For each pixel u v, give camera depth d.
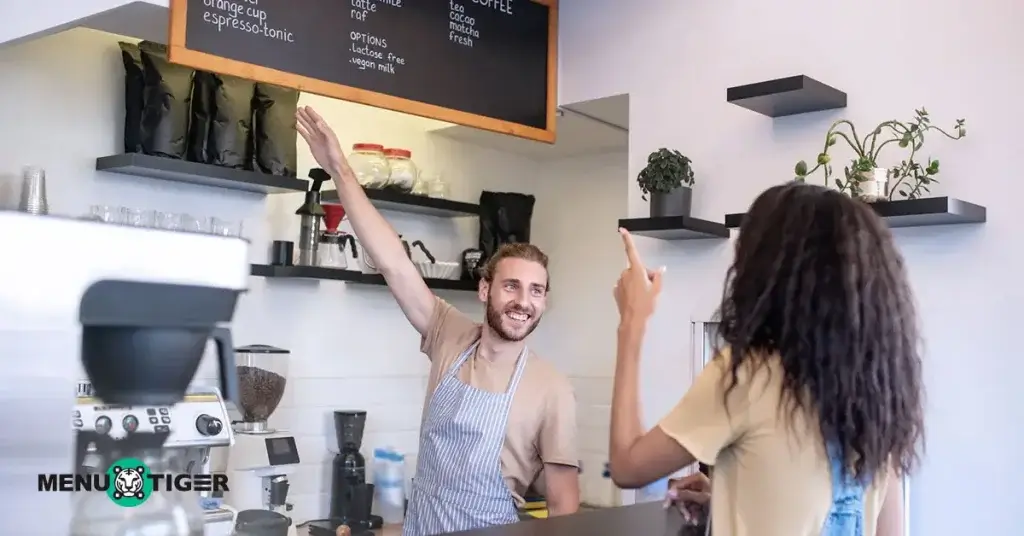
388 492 3.19
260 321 2.98
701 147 2.60
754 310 1.17
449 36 2.55
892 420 1.16
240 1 2.12
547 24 2.84
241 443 2.64
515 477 2.07
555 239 3.84
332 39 2.29
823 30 2.37
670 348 2.63
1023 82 2.03
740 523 1.19
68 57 2.54
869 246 1.17
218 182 2.75
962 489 2.08
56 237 0.86
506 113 2.69
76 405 0.90
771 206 1.21
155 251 0.92
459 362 2.15
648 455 1.23
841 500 1.17
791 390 1.14
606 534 1.66
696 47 2.63
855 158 2.28
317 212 2.98
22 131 2.45
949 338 2.12
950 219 2.06
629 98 2.79
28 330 0.85
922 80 2.19
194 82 2.65
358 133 3.30
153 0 2.00
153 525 0.97
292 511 3.03
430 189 3.38
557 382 2.10
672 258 2.65
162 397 0.96
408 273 2.25
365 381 3.29
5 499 0.85
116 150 2.63
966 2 2.12
